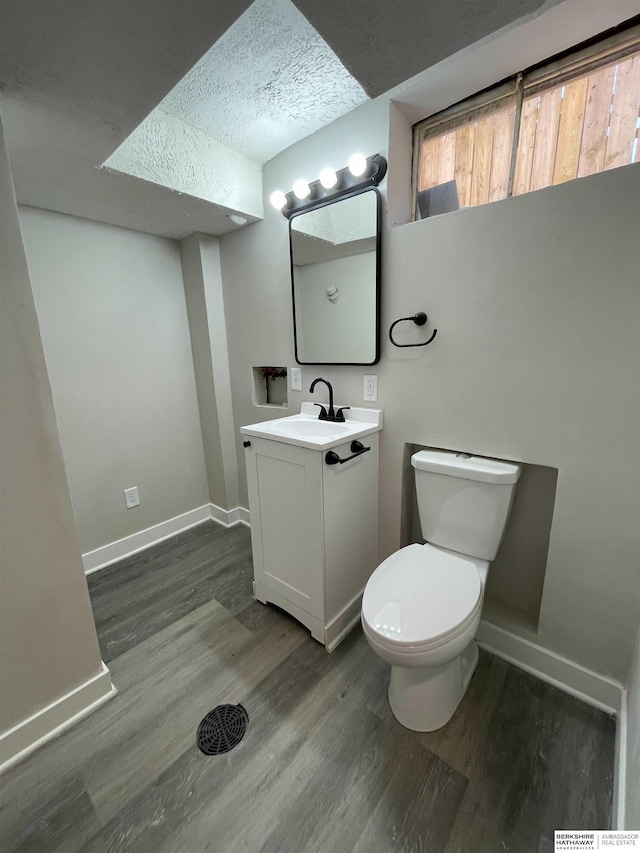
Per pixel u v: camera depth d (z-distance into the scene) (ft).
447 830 3.15
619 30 3.67
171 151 5.15
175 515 8.48
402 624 3.48
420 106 4.81
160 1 2.45
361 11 2.52
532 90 4.27
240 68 4.15
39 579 3.80
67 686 4.09
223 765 3.68
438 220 4.47
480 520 4.50
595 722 4.04
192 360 8.32
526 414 4.24
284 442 4.84
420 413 5.11
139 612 5.88
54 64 3.02
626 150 3.91
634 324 3.48
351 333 5.60
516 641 4.72
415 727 3.95
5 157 3.24
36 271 5.97
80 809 3.36
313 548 4.88
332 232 5.49
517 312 4.10
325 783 3.51
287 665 4.83
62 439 6.54
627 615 3.93
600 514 3.93
